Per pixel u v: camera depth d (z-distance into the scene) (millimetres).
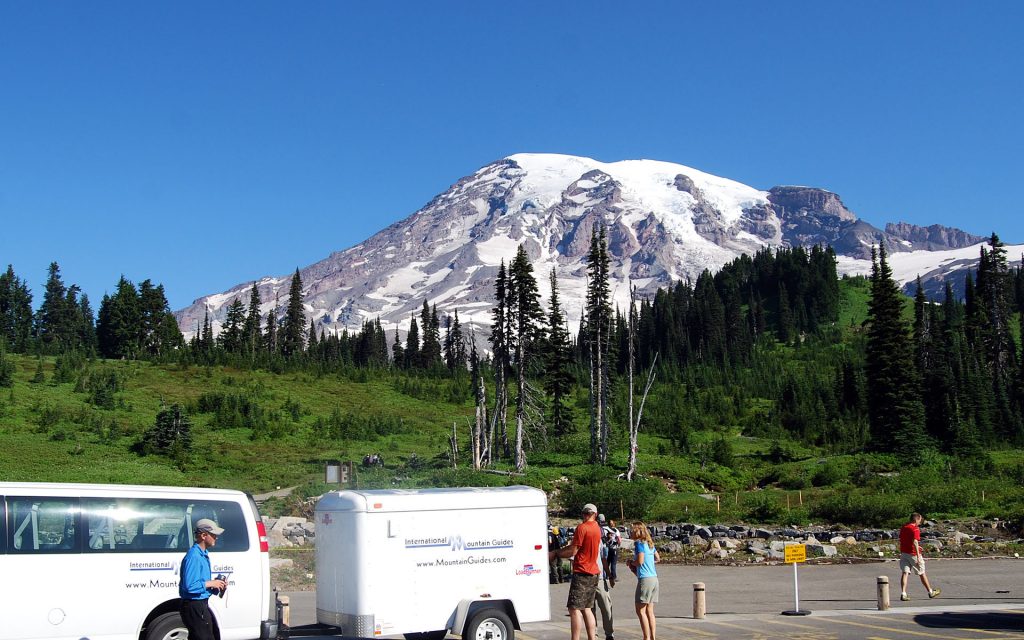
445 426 95625
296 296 153250
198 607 11820
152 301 140000
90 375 96438
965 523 39812
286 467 65312
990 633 16797
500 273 78875
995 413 88375
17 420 73750
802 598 22656
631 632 17625
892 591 23516
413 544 14508
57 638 12391
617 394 102812
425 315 171625
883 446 73438
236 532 13648
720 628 17906
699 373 138125
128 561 12938
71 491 12930
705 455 72625
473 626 14578
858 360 149875
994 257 109312
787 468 67312
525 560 15305
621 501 46375
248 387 103625
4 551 12328
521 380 76625
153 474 58688
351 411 98625
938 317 124625
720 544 34188
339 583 14586
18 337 127000
